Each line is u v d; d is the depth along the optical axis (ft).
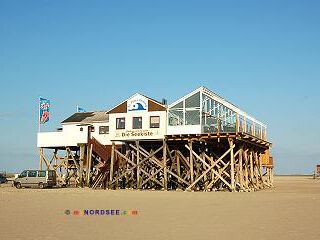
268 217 60.08
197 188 131.54
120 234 45.57
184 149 143.84
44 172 147.84
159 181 134.21
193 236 44.19
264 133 152.05
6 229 49.01
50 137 158.92
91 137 155.12
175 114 131.13
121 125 137.49
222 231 47.47
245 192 121.70
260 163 158.51
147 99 135.23
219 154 143.02
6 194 110.83
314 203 83.56
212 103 132.77
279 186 185.88
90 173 152.66
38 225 52.39
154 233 46.16
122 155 137.28
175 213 65.36
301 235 44.60
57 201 87.81
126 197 98.99
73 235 44.93
